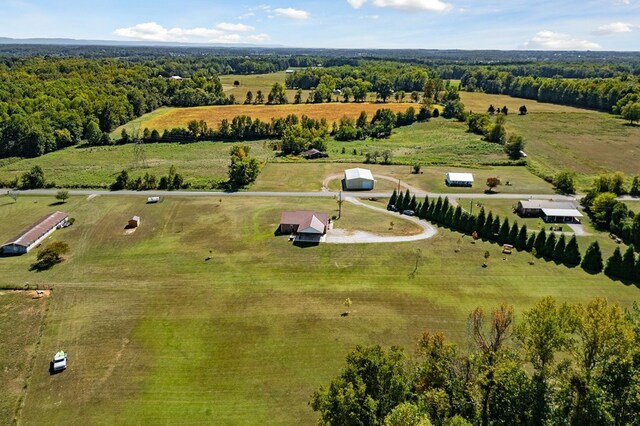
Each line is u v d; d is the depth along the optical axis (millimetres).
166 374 38812
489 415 28453
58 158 118000
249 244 63438
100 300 49875
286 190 89438
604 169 103250
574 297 49906
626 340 25703
